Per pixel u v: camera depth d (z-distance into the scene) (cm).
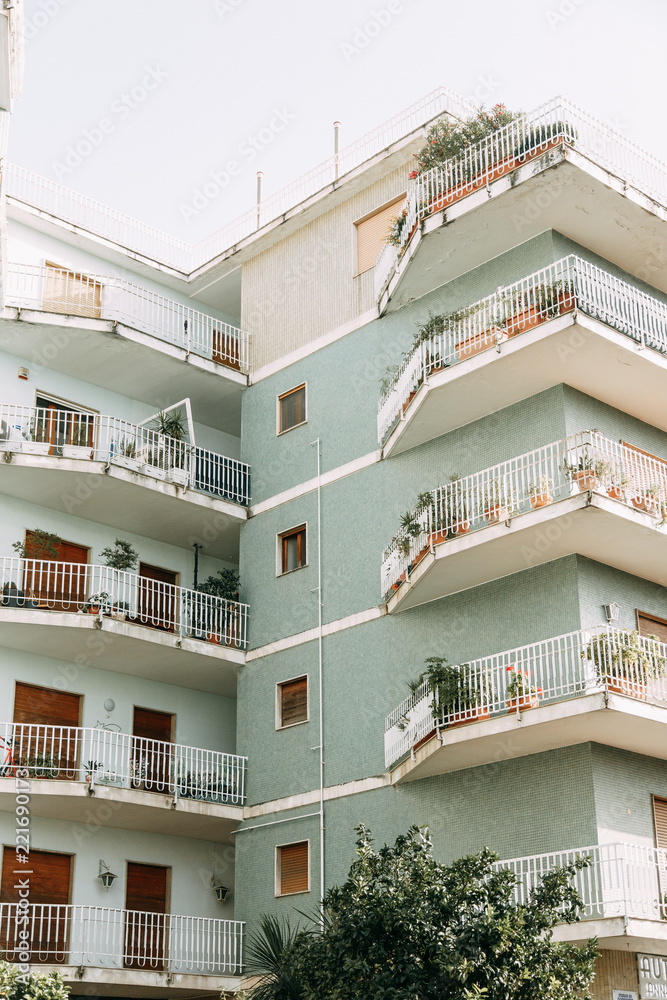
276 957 2091
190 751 2684
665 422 2314
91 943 2347
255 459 2767
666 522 2036
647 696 1909
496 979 1434
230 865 2650
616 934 1742
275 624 2577
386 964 1469
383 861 1584
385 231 2631
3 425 2434
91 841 2427
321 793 2344
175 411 2886
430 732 2044
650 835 1989
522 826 1997
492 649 2131
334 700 2394
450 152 2361
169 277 2986
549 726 1894
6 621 2308
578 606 2030
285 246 2881
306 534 2588
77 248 2823
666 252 2312
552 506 1967
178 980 2234
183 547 2825
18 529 2528
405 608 2309
